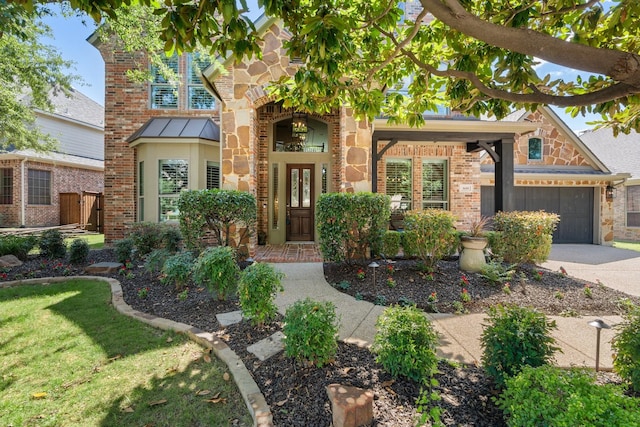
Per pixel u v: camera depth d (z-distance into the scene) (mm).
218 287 4285
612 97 2404
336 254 6023
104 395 2535
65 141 16516
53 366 2955
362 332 3633
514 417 1728
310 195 10000
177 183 9023
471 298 4855
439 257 5906
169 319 3947
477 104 4059
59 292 5102
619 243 13266
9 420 2266
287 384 2533
